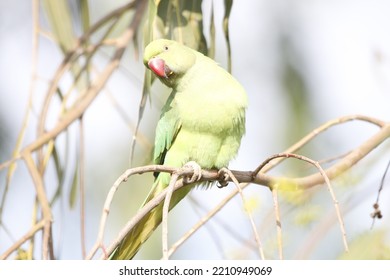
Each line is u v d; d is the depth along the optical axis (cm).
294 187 780
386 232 796
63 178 980
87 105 958
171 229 1168
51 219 796
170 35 941
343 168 827
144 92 870
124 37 1048
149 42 882
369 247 789
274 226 781
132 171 634
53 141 923
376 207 772
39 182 850
